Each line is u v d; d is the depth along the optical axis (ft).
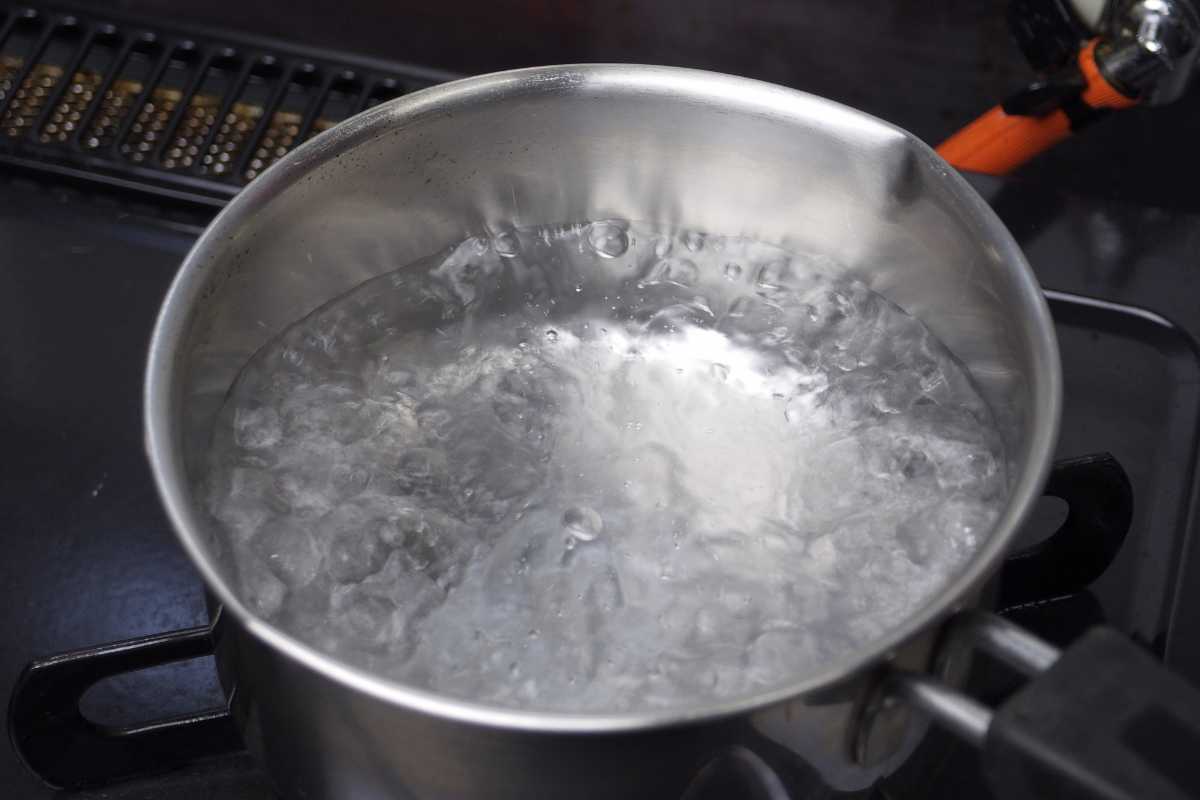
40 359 1.46
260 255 1.26
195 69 1.71
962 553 1.23
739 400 1.39
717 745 0.99
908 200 1.28
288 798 1.15
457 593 1.24
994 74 1.73
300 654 0.97
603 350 1.42
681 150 1.34
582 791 1.00
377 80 1.70
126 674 1.27
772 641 1.18
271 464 1.30
